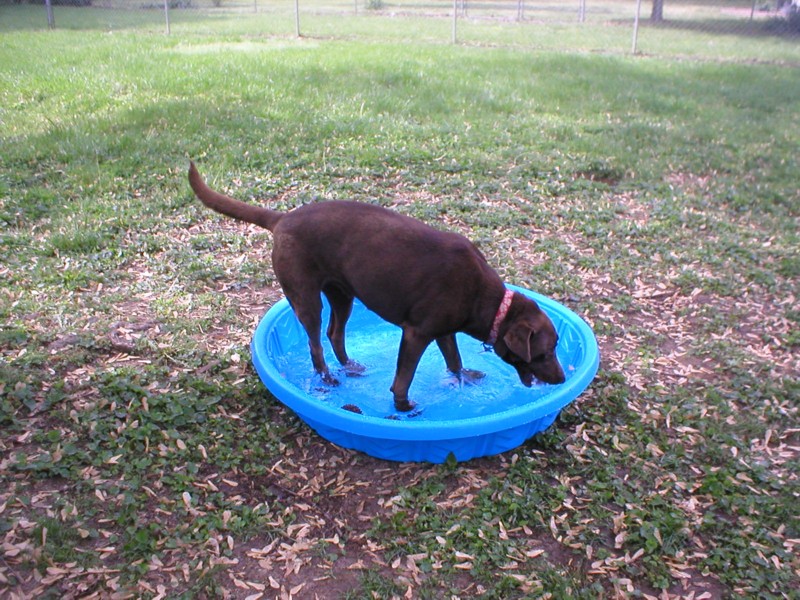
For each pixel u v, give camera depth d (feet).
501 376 16.75
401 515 11.84
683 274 21.12
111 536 10.90
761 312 19.65
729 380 16.34
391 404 15.42
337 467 13.07
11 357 14.84
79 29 66.08
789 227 25.27
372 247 13.00
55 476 11.94
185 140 29.01
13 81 37.73
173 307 17.70
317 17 87.20
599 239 23.26
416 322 13.34
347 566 10.94
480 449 13.25
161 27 69.72
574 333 16.03
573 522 12.00
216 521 11.39
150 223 22.13
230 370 15.24
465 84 41.81
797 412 15.16
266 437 13.58
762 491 12.85
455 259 12.84
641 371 16.44
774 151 33.58
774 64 58.75
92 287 18.45
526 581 10.71
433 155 29.48
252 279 19.53
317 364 15.15
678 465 13.37
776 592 10.80
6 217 21.67
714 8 110.83
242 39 60.90
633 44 62.69
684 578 10.99
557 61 51.90
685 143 34.01
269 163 27.53
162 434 13.08
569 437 14.03
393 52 53.62
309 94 37.86
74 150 27.14
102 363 15.14
